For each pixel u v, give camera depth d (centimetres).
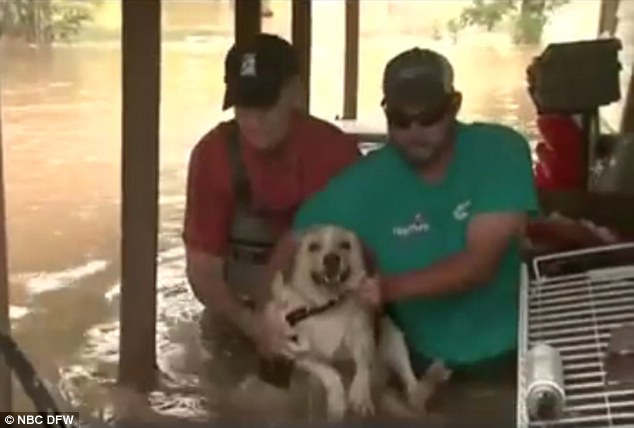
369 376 500
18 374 408
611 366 338
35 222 630
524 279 452
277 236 530
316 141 534
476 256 496
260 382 518
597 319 396
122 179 611
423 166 502
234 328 546
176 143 614
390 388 497
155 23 594
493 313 493
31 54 641
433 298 497
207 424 502
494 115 664
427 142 495
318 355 505
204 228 556
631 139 659
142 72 598
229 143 541
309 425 489
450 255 501
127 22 593
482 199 500
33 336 531
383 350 500
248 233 540
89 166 686
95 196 673
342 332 501
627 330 362
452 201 502
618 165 620
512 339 486
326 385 501
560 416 317
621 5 854
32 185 648
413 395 488
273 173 530
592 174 604
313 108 720
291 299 510
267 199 529
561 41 777
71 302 579
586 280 434
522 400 329
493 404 471
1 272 564
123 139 613
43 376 452
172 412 511
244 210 539
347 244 503
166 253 598
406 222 503
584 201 563
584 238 521
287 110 540
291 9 836
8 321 530
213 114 639
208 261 557
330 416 490
